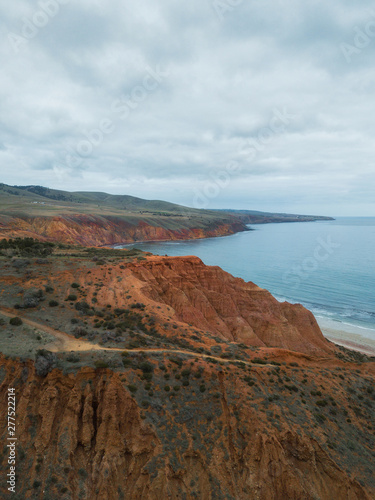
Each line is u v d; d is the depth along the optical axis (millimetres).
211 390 28297
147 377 27641
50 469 22391
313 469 23516
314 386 31125
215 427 25688
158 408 25719
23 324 33469
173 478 22844
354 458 24422
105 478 22484
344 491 22672
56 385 25969
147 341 34156
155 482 22203
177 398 27000
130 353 29734
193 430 25344
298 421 26109
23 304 37656
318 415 27375
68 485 21969
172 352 31828
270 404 27016
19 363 27031
